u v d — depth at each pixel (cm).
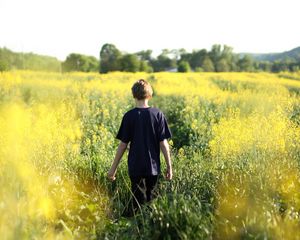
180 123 1108
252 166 509
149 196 472
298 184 470
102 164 593
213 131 839
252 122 699
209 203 457
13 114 657
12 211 347
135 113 468
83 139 771
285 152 557
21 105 1049
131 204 512
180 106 1355
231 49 9325
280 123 652
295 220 389
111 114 1046
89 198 484
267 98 1262
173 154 662
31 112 888
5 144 548
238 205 416
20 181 411
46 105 1076
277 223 377
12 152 473
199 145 800
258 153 549
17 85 1334
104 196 513
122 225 436
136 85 473
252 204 407
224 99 1382
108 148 690
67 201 455
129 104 1324
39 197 416
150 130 465
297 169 512
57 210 431
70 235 378
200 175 533
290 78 3375
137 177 466
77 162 600
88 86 1625
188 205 399
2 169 426
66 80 1791
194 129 920
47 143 591
